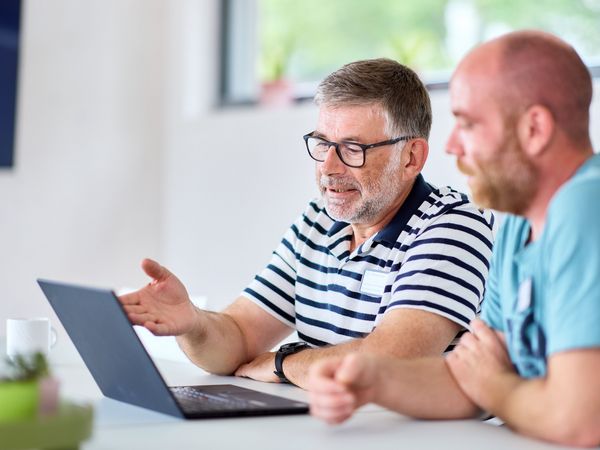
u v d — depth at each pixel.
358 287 2.08
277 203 3.52
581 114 1.36
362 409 1.54
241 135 3.65
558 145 1.35
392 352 1.84
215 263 3.73
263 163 3.57
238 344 2.11
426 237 2.01
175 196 3.89
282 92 3.68
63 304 1.58
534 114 1.34
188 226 3.84
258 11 4.01
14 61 3.77
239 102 3.89
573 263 1.26
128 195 3.92
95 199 3.88
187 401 1.54
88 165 3.87
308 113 3.43
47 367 1.18
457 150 1.41
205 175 3.77
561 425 1.25
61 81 3.84
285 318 2.25
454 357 1.48
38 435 1.10
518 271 1.44
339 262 2.13
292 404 1.52
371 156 2.05
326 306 2.15
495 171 1.37
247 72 4.00
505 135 1.36
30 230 3.80
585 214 1.27
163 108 3.98
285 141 3.50
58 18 3.84
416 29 3.53
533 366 1.41
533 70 1.34
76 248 3.84
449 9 3.44
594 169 1.32
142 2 3.95
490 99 1.36
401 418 1.46
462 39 3.41
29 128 3.80
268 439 1.28
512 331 1.43
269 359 2.03
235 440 1.27
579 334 1.24
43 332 2.14
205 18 3.95
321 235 2.22
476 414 1.48
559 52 1.35
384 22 3.63
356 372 1.34
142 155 3.95
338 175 2.06
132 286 3.93
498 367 1.43
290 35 3.89
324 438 1.29
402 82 2.09
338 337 2.10
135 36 3.94
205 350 2.04
